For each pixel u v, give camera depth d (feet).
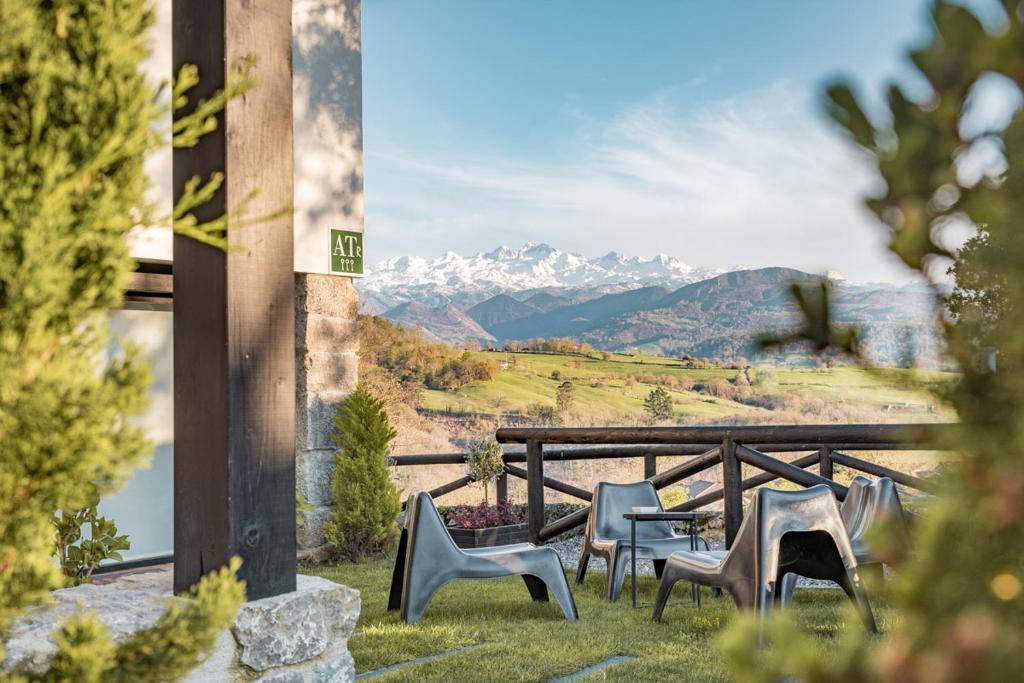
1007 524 1.97
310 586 10.60
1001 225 2.06
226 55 9.63
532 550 19.20
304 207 24.84
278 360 10.14
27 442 4.89
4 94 5.27
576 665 14.71
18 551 5.04
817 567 17.39
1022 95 2.15
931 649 1.90
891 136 2.19
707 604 20.66
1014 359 2.09
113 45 5.29
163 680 5.63
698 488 27.37
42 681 5.31
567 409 167.22
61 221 4.94
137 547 21.20
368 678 14.06
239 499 9.76
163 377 21.75
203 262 9.87
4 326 4.89
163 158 19.98
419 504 18.74
